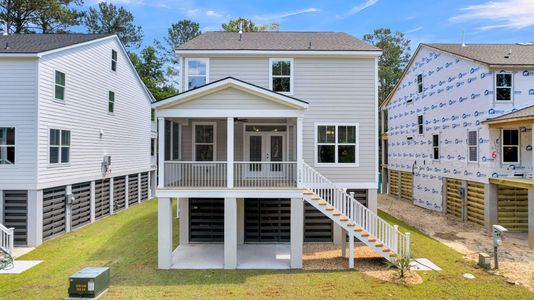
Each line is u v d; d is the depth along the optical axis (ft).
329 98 40.88
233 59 41.68
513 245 38.09
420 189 65.21
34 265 32.04
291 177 35.96
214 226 41.52
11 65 39.22
